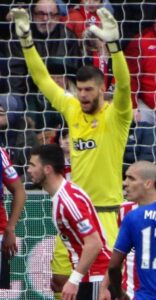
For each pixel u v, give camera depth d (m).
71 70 38.31
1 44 39.25
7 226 28.53
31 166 25.84
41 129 37.25
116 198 29.47
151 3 38.94
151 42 38.75
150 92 38.00
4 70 39.03
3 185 29.47
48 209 34.12
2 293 33.69
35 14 39.12
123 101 28.78
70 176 32.06
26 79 38.44
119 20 39.66
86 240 25.41
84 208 25.52
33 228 34.03
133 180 25.73
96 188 29.28
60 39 38.47
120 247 24.73
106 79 37.44
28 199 34.12
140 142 37.03
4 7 39.81
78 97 29.28
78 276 25.34
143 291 24.45
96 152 29.28
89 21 38.97
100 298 25.89
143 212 24.58
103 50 38.00
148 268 24.42
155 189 25.70
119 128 29.27
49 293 33.66
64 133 37.12
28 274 33.75
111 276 25.11
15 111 37.88
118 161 29.47
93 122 29.39
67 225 25.67
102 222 29.28
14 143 37.16
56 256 30.09
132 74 38.19
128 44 38.81
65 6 39.25
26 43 30.20
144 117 37.59
